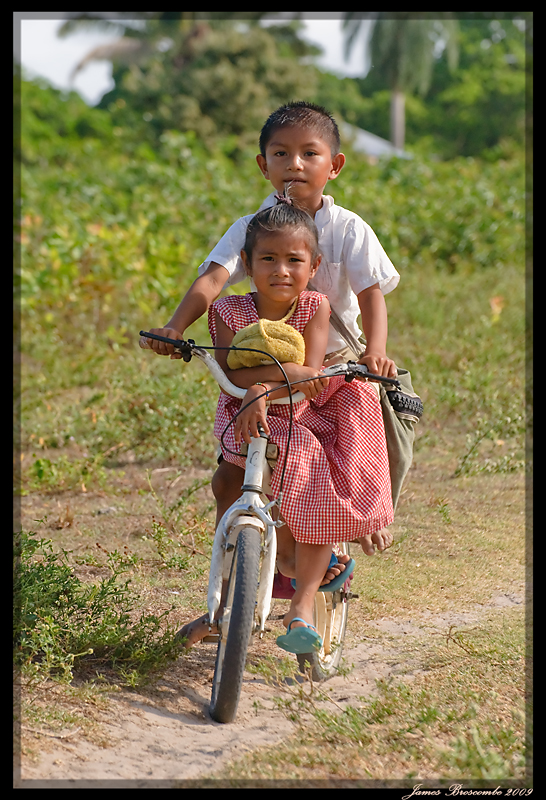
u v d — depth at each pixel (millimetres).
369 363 11023
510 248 50000
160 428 24094
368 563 16922
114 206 50062
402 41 140625
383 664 12742
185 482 22109
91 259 37562
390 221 50625
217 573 10805
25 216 41500
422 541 18078
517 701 11219
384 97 172625
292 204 12195
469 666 12406
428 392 28172
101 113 116625
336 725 10188
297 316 11469
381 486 11336
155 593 15289
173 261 38625
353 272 12312
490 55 176875
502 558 17094
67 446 24859
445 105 176750
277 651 13266
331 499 10859
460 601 15141
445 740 10133
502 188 58062
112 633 12055
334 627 12867
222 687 10414
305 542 10938
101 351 32188
